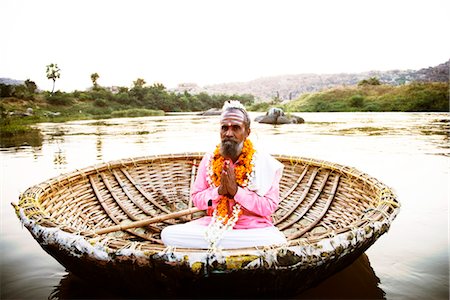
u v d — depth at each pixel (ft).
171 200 11.59
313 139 30.94
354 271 7.58
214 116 88.53
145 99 149.28
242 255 4.98
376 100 108.88
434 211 11.23
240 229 7.04
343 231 5.75
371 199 8.49
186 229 6.88
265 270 5.06
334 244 5.36
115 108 126.52
